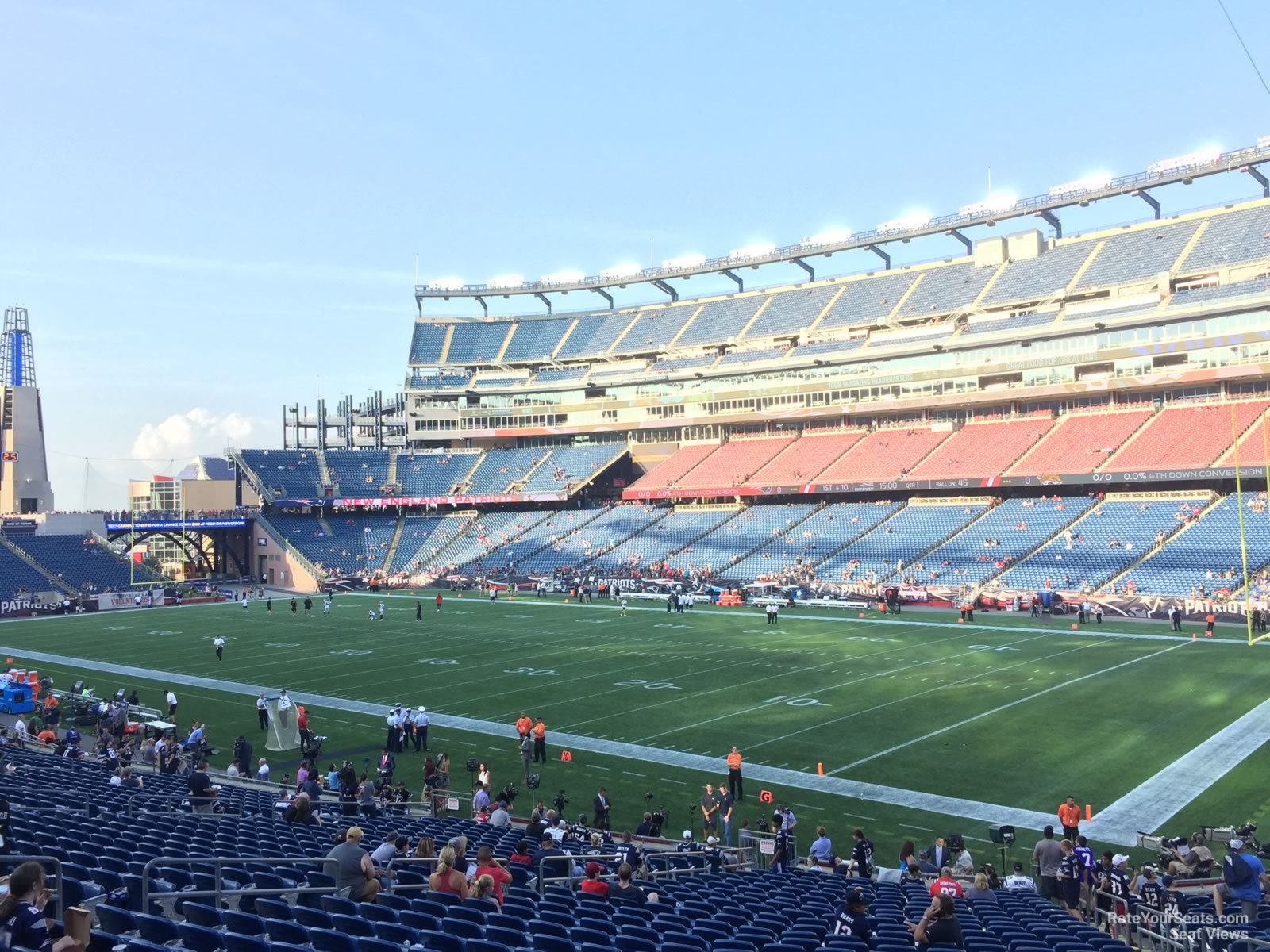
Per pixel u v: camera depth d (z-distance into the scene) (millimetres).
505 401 111125
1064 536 68562
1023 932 13320
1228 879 14789
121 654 54250
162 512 97500
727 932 12438
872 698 38031
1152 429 71688
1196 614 56938
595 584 81250
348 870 12422
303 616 71188
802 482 84375
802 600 71750
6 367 113375
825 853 21078
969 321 84875
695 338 102562
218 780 28594
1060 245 85688
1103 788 26078
